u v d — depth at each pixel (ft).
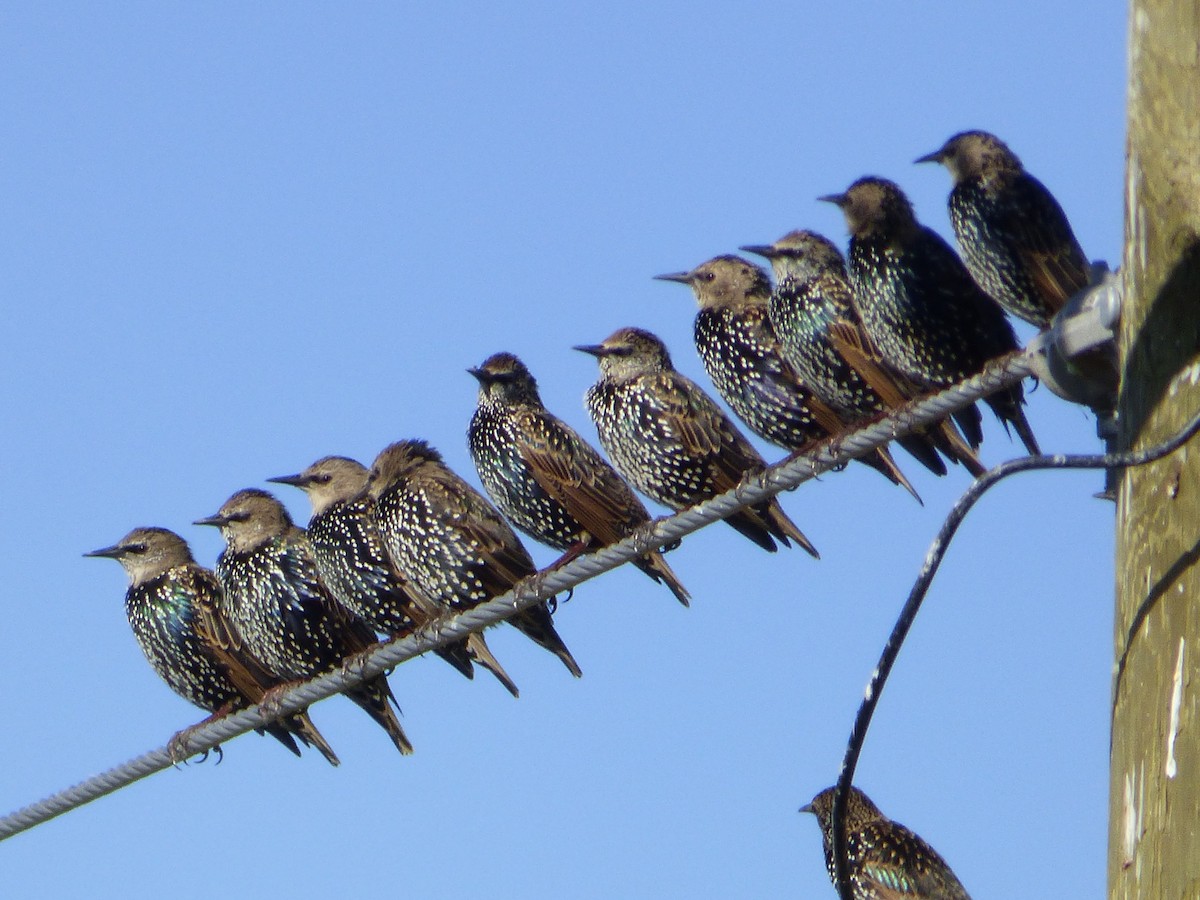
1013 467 20.43
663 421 40.86
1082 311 22.85
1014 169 37.01
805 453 37.70
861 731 22.33
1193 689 16.29
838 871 22.85
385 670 38.04
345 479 44.78
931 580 21.33
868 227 38.93
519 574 41.83
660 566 39.45
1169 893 16.01
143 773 40.29
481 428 42.37
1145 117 17.75
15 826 39.09
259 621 44.91
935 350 38.40
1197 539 16.72
